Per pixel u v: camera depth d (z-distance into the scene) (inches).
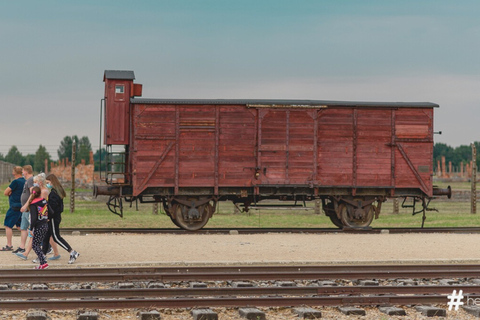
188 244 661.9
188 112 828.6
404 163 870.4
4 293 398.9
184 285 455.5
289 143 845.2
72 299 390.9
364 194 868.0
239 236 749.3
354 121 856.9
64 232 759.7
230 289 412.2
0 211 1164.5
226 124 835.4
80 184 2030.0
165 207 860.0
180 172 828.0
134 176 818.8
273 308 387.9
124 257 563.5
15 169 602.2
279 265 540.7
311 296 412.8
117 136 832.9
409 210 1332.4
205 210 848.9
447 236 764.6
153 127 822.5
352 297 395.5
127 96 836.6
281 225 966.4
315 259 565.0
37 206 496.1
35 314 350.0
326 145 852.6
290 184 844.6
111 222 954.7
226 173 835.4
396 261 560.7
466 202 1556.3
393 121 865.5
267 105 836.0
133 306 378.3
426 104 872.3
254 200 847.7
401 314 379.2
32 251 595.2
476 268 523.2
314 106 844.6
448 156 6382.9
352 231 822.5
